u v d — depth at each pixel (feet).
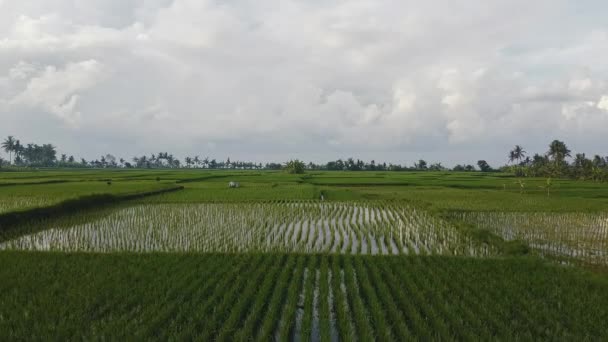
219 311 29.01
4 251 46.03
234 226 67.00
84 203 88.02
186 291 33.19
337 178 229.25
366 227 66.90
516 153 375.25
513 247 49.73
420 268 40.45
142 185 138.31
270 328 26.58
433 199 110.22
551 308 30.27
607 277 38.63
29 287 34.32
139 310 29.76
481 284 35.76
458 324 27.27
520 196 119.34
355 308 29.81
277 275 38.29
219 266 40.81
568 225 69.05
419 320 27.76
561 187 159.02
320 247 52.13
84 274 37.96
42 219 71.87
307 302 30.19
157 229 63.87
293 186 153.89
